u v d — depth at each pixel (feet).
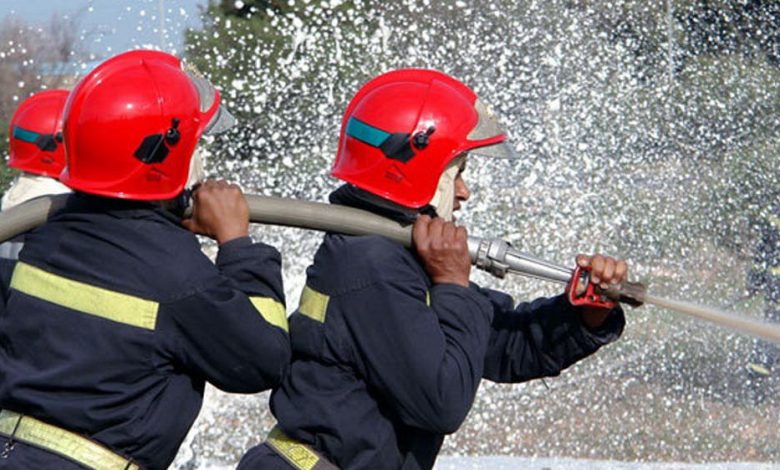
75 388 14.26
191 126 14.90
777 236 41.83
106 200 14.71
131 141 14.55
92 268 14.44
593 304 15.39
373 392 14.89
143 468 14.57
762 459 34.76
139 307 14.28
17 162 21.91
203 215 15.02
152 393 14.46
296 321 15.26
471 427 35.01
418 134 15.17
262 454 15.34
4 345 14.87
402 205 15.30
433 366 14.29
